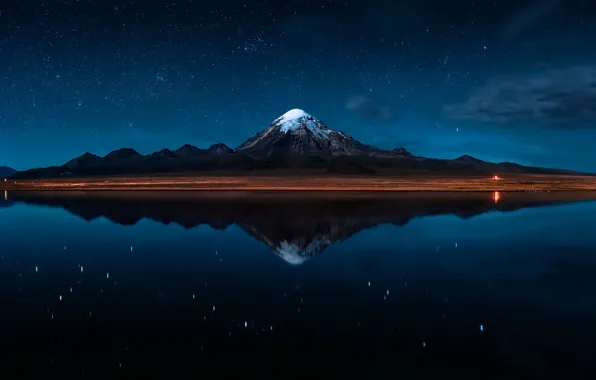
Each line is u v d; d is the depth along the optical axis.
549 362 9.80
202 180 141.38
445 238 26.77
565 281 16.67
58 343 10.85
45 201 58.19
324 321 12.34
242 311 13.24
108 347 10.59
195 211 42.38
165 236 28.22
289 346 10.65
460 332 11.51
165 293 15.27
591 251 22.91
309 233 28.83
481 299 14.35
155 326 11.99
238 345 10.74
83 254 22.70
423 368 9.54
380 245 24.64
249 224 33.00
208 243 25.53
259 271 18.55
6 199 63.59
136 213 41.41
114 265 19.98
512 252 22.66
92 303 14.11
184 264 20.06
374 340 11.01
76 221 36.38
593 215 39.12
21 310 13.42
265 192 72.12
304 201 53.16
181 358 9.99
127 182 124.88
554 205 49.53
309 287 15.99
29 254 22.80
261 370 9.44
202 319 12.54
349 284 16.39
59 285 16.48
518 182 119.19
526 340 10.96
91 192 78.88
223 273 18.23
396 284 16.36
